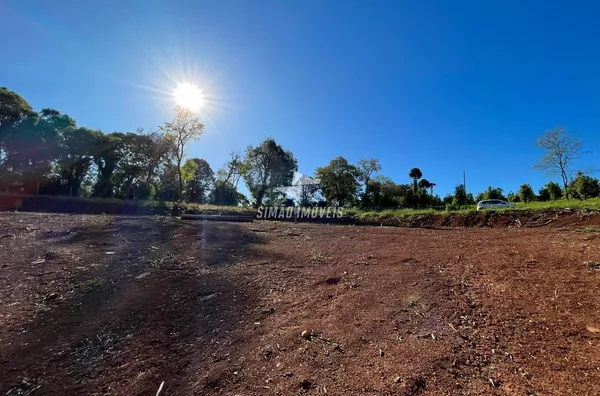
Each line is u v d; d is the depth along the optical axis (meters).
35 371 2.22
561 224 9.09
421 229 10.12
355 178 34.00
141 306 3.29
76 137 26.97
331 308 3.18
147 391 2.01
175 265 4.79
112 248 5.67
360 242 6.83
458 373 2.02
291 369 2.18
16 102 24.44
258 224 10.77
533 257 4.43
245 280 4.11
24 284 3.78
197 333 2.74
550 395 1.77
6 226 6.80
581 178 18.03
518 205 15.69
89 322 2.94
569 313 2.68
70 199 19.02
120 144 29.16
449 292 3.38
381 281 3.88
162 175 30.61
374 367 2.14
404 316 2.89
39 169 25.75
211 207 20.84
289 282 4.04
